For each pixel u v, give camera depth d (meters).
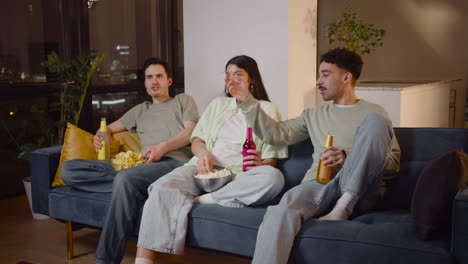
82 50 4.36
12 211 3.71
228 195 2.28
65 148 2.81
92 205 2.56
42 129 3.72
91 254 2.83
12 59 3.96
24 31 4.03
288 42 3.80
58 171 2.77
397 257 1.71
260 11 3.88
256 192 2.25
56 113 4.27
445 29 6.39
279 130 2.47
